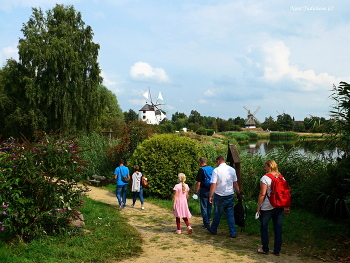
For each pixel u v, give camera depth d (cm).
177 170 1198
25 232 578
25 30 3247
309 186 843
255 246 583
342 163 791
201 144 1641
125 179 1003
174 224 778
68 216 631
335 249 564
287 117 10544
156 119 10912
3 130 3275
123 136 1736
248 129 11375
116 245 566
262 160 1156
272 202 522
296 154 1077
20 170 573
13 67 3091
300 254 539
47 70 3061
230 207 657
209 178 731
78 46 3419
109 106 5600
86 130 3419
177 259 491
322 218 776
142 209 987
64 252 514
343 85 662
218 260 488
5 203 552
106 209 941
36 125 2895
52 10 3472
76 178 644
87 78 3388
